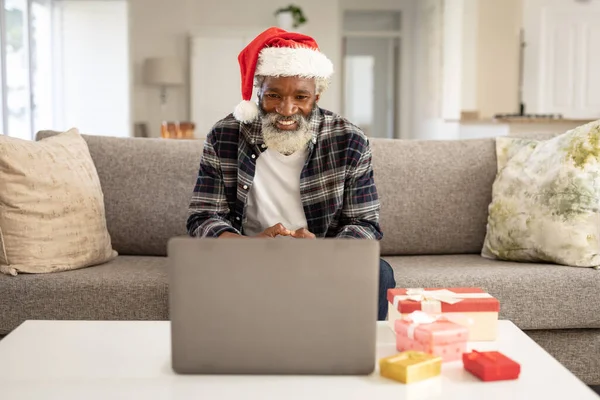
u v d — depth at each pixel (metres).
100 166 2.34
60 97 7.25
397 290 1.40
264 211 1.91
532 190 2.15
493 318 1.30
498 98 6.51
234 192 1.92
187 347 1.10
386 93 10.96
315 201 1.89
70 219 2.00
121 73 7.30
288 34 1.85
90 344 1.26
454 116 6.85
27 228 1.92
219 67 8.78
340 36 9.76
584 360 1.96
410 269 2.03
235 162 1.91
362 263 1.10
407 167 2.40
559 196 2.06
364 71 10.93
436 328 1.19
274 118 1.80
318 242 1.09
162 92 8.92
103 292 1.85
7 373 1.11
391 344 1.28
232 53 8.78
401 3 9.66
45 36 6.91
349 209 1.91
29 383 1.07
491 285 1.89
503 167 2.36
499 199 2.26
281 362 1.11
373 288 1.10
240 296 1.10
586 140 2.09
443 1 7.49
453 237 2.39
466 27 6.45
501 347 1.26
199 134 8.84
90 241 2.04
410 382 1.08
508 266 2.06
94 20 7.23
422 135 9.07
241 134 1.91
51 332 1.33
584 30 7.38
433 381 1.09
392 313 1.37
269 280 1.09
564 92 7.46
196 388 1.05
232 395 1.03
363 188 1.91
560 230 2.03
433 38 8.18
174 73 8.46
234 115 1.91
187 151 2.39
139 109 8.94
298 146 1.81
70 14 7.20
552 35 7.41
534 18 7.39
